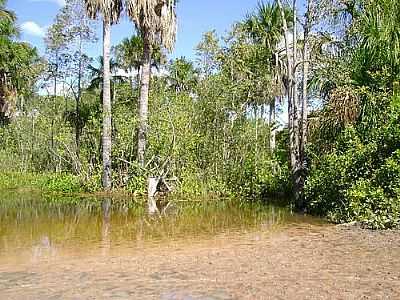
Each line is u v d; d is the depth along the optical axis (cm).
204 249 1150
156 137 2458
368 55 1661
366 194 1448
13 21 3097
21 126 3825
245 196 2273
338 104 1662
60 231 1410
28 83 3569
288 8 2692
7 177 3088
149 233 1377
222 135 2514
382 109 1582
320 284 843
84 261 1035
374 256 1041
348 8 1859
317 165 1789
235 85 2614
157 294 803
